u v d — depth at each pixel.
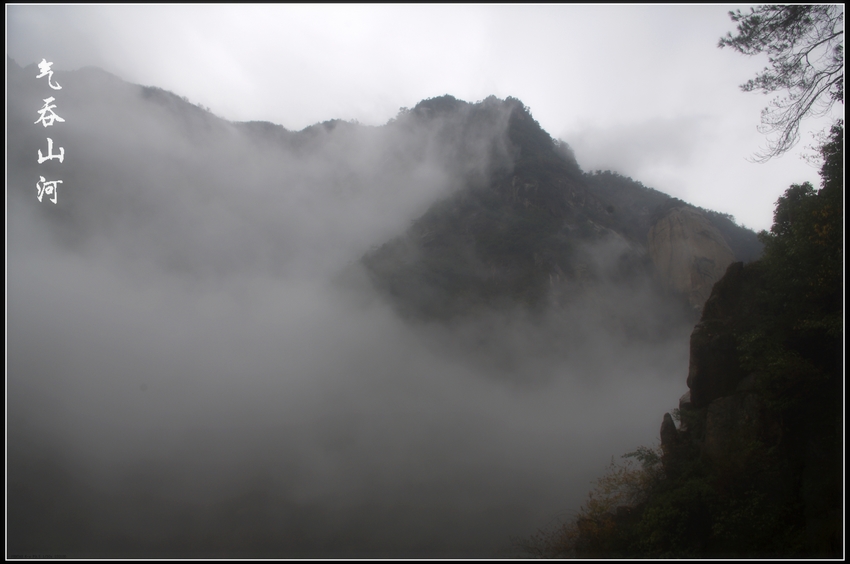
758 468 18.23
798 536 16.27
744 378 20.92
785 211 23.97
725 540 17.58
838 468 16.45
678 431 22.92
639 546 19.44
